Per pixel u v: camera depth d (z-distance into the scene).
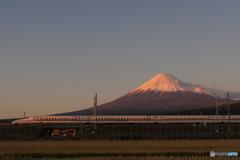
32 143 59.59
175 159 38.53
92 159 39.09
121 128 78.81
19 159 40.22
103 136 71.56
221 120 108.75
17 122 109.25
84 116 109.25
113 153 44.88
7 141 65.88
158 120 108.81
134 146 52.81
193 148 50.31
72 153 45.31
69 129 91.62
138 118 109.31
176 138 70.00
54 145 55.09
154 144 55.78
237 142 59.66
